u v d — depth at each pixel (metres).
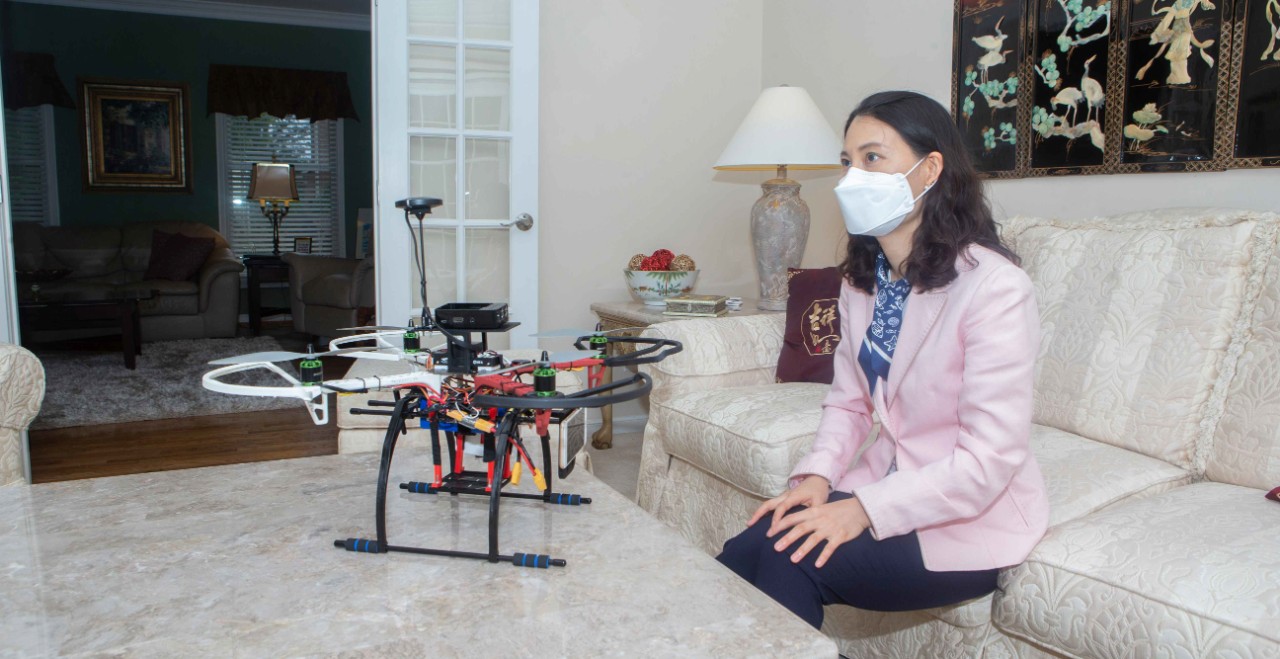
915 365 1.25
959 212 1.24
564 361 1.11
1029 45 2.43
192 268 6.18
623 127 3.58
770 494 1.82
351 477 1.46
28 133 6.91
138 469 3.16
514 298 3.33
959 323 1.20
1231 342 1.57
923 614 1.48
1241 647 1.01
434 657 0.85
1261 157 1.88
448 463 1.55
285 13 7.31
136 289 5.80
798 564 1.20
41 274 5.63
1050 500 1.41
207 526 1.21
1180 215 1.78
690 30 3.64
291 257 6.12
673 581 1.03
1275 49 1.84
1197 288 1.62
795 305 2.39
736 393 2.15
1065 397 1.79
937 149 1.22
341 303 5.73
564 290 3.57
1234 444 1.50
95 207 7.13
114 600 0.97
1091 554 1.21
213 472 1.49
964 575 1.23
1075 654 1.20
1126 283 1.74
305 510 1.28
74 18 6.89
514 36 3.21
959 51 2.68
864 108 1.27
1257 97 1.88
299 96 7.46
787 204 3.02
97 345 5.93
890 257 1.33
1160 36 2.07
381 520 1.10
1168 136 2.07
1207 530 1.23
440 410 1.12
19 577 1.04
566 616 0.94
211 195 7.46
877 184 1.21
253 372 5.00
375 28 3.06
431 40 3.13
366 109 7.77
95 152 7.07
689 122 3.69
